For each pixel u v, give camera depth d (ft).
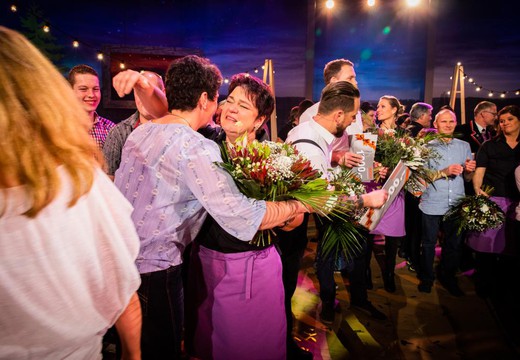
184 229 4.74
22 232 2.26
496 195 11.47
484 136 16.30
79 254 2.49
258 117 6.52
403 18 26.99
